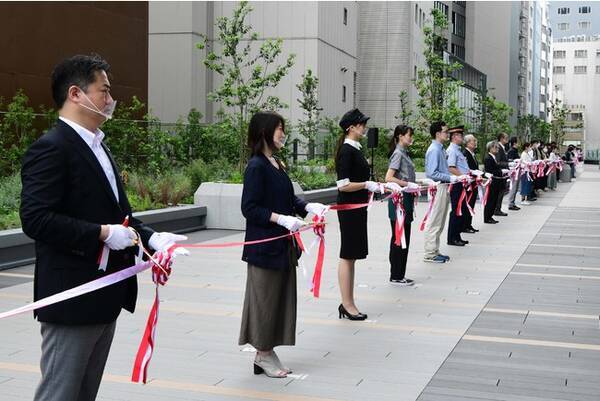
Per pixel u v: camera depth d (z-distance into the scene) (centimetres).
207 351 610
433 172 1080
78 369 326
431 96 2802
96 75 322
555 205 2225
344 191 707
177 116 3478
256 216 523
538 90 12175
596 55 13812
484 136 3781
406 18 5012
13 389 508
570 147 4669
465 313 763
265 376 546
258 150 541
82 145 323
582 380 541
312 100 3130
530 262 1113
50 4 1923
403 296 848
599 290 896
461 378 544
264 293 532
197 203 1491
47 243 313
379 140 3008
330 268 1031
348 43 4197
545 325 713
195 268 1017
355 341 648
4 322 695
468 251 1225
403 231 895
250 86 1775
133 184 1565
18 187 1334
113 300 330
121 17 2203
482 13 8888
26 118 1653
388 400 496
